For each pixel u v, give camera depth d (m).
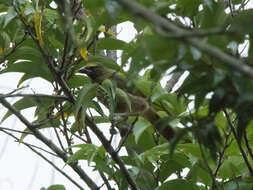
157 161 9.91
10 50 9.69
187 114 8.45
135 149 9.93
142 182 9.74
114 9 5.56
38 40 8.70
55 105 9.81
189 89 6.07
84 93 8.41
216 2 6.43
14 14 8.77
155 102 9.56
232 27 6.04
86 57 8.73
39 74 9.66
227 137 7.67
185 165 9.22
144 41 5.39
